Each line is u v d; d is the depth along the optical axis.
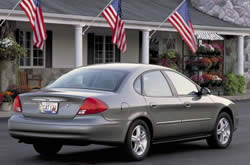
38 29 22.61
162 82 12.25
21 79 26.78
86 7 29.80
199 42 34.75
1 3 25.39
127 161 11.40
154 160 11.69
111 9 25.00
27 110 11.16
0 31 25.03
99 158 11.77
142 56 31.08
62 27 30.09
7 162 11.25
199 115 12.79
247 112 24.38
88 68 12.17
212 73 34.88
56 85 11.80
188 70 35.06
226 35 38.31
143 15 31.95
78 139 10.59
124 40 25.16
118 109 10.95
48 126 10.73
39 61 29.23
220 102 13.42
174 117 12.16
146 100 11.58
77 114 10.69
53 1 29.45
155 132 11.79
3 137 15.27
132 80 11.61
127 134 11.12
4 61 24.83
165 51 34.62
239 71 36.91
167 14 33.81
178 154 12.62
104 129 10.70
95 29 31.89
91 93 11.00
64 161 11.38
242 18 38.72
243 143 14.63
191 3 39.91
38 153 12.44
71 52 30.61
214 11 38.44
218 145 13.46
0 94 22.88
